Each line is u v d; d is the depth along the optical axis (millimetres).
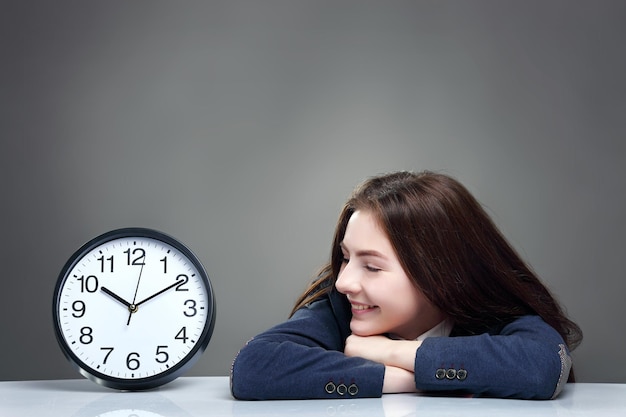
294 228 3502
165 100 3527
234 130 3521
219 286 3490
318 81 3514
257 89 3521
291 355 1418
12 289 3502
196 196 3508
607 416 1226
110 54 3539
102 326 1535
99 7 3549
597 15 3438
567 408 1303
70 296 1538
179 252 1564
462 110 3465
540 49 3455
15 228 3508
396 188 1584
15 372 3490
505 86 3461
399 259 1535
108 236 1551
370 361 1430
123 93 3535
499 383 1378
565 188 3422
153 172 3514
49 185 3520
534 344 1418
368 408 1282
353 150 3490
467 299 1565
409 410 1259
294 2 3533
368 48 3510
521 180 3430
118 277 1550
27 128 3527
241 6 3537
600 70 3432
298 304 1772
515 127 3445
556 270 3398
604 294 3393
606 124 3424
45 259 3510
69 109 3535
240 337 3486
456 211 1583
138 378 1521
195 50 3537
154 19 3545
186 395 1475
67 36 3545
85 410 1296
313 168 3502
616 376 3375
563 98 3436
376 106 3492
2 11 3537
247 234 3508
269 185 3510
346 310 1670
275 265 3496
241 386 1391
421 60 3492
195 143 3521
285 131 3514
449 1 3490
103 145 3521
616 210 3404
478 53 3475
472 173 3443
